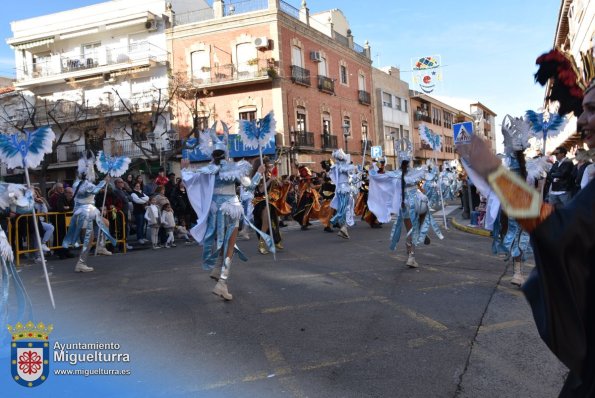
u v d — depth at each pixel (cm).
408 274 762
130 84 3173
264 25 2948
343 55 3741
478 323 512
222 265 645
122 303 633
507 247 668
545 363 406
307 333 494
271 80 2934
